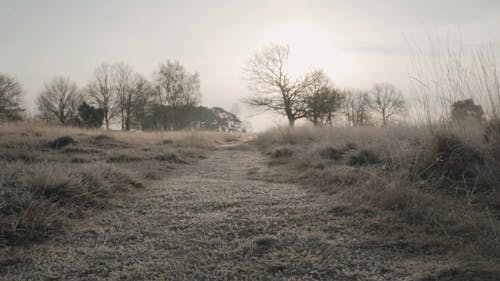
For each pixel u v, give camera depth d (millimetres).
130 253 2795
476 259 2416
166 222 3596
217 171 7660
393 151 5594
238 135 26297
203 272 2439
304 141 11992
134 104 57000
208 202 4367
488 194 3684
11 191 3785
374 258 2562
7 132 12852
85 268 2531
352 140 8805
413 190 3740
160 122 55281
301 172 6426
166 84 55688
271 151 10906
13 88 49094
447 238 2801
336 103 38500
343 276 2320
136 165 7547
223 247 2877
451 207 3424
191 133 16859
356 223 3311
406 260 2502
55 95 56594
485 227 2885
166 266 2541
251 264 2545
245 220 3551
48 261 2654
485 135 4648
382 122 12820
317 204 4055
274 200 4348
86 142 11852
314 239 2961
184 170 7855
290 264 2525
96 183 4730
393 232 3021
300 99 38219
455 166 4297
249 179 6285
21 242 3006
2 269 2523
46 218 3346
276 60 38406
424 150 4809
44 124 16938
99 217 3803
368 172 4875
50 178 4191
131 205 4340
